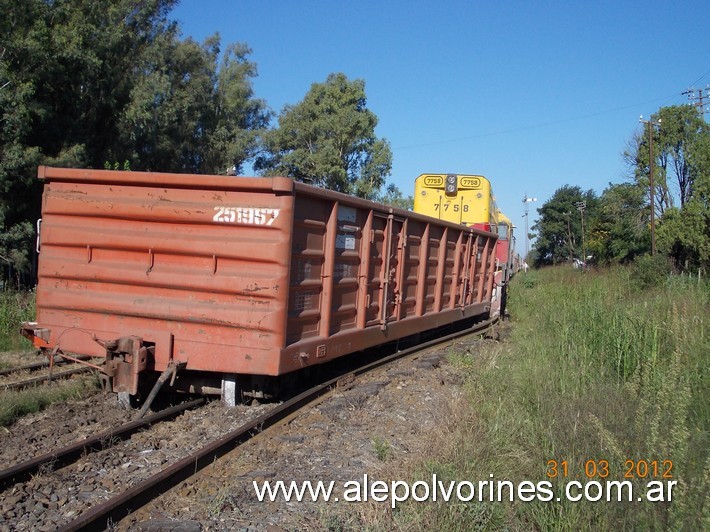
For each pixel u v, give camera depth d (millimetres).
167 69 42281
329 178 48500
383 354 12125
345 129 48938
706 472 4301
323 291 8266
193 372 8031
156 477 5055
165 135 36469
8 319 13211
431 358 11570
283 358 7254
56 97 23172
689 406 6281
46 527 4551
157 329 7531
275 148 51344
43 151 22672
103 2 26047
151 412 7586
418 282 11703
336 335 8578
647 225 43969
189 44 46000
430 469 5340
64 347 7898
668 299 12242
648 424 5406
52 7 22438
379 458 6176
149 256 7551
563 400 6887
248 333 7250
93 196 7746
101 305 7719
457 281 14070
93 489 5227
